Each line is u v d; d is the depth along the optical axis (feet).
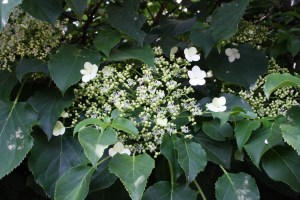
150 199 1.87
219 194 1.90
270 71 2.57
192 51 2.23
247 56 2.41
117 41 2.17
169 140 1.92
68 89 2.12
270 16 3.38
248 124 1.91
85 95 2.12
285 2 3.34
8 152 1.89
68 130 2.13
